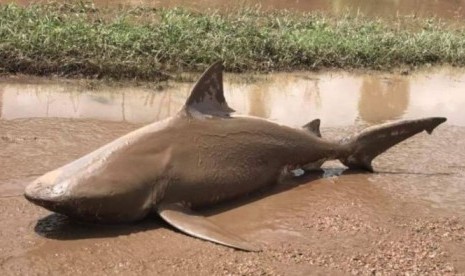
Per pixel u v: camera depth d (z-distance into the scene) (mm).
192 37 5730
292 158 3621
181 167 3223
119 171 3094
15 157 3658
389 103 5250
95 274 2830
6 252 2908
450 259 3117
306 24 7238
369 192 3633
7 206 3211
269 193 3545
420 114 5043
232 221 3271
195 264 2926
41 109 4441
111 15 7094
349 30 7051
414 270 3018
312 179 3734
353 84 5676
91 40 5352
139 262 2912
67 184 3012
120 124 4277
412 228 3326
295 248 3094
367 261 3051
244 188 3441
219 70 3391
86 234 3061
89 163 3098
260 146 3492
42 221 3129
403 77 6090
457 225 3381
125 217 3119
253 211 3367
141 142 3186
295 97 5199
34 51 5117
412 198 3605
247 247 3039
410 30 7965
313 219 3336
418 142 4348
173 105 4746
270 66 5766
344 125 4625
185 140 3273
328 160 3768
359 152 3814
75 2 7539
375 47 6457
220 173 3336
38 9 6309
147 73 5180
